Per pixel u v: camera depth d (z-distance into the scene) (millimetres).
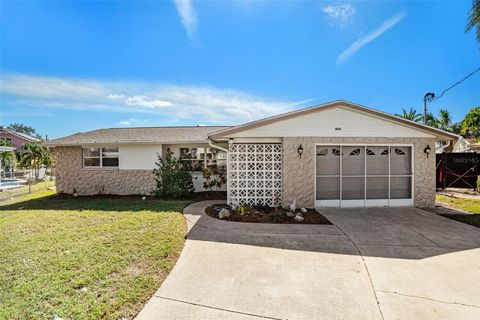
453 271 4188
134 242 5293
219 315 3064
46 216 7645
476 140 19516
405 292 3568
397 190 9250
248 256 4770
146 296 3410
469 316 3047
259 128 8898
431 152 9172
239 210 8133
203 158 12859
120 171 12492
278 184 9211
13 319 2879
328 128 8945
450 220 7316
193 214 7949
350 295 3494
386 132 9039
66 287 3535
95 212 8141
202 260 4570
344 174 9125
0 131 37312
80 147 12703
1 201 11391
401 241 5562
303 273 4113
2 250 4875
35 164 20953
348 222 7113
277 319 3002
